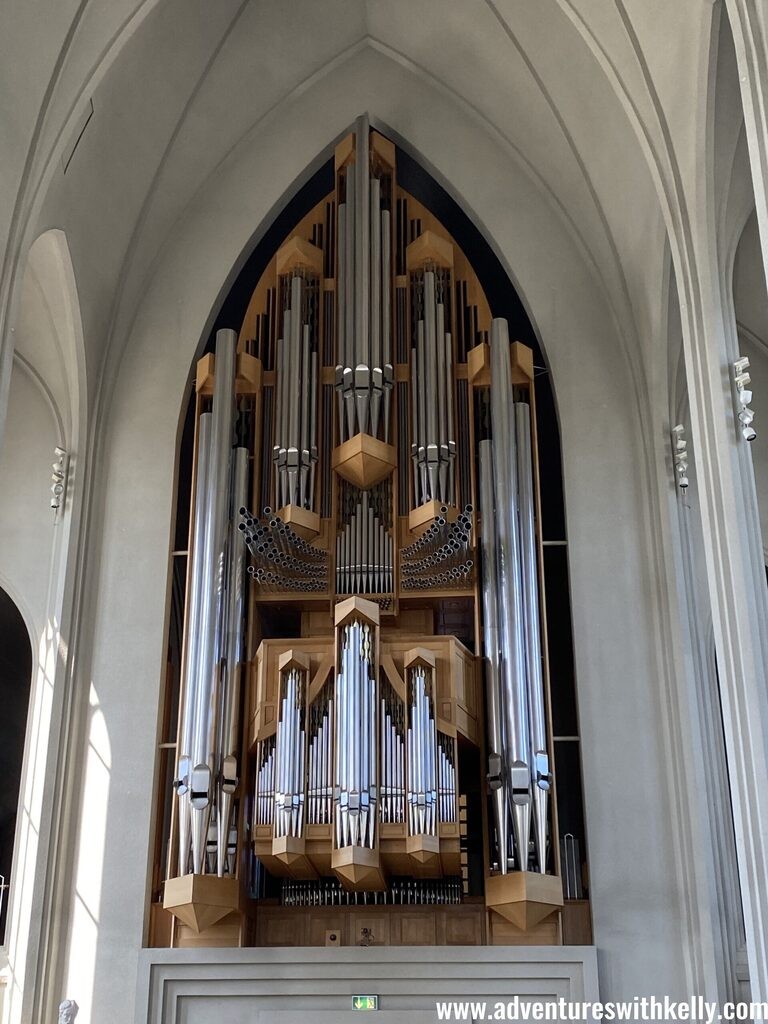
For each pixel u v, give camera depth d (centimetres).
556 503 1677
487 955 1293
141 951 1309
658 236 1445
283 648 1373
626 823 1349
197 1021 1296
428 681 1325
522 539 1439
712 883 1286
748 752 1080
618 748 1381
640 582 1456
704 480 1182
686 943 1291
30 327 1566
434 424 1510
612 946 1300
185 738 1345
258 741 1338
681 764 1354
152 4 1305
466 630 1573
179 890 1276
